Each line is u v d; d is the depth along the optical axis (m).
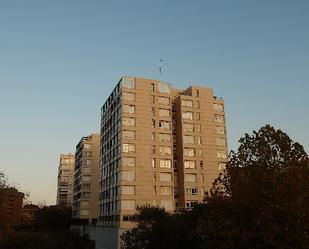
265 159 21.41
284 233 19.12
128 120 74.31
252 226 20.39
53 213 125.50
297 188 19.19
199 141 80.62
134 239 40.59
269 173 20.55
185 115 80.94
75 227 108.50
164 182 73.50
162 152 75.44
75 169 130.38
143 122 75.31
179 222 34.91
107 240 69.75
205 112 83.19
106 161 83.94
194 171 77.94
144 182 71.56
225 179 23.31
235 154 23.16
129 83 76.81
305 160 20.92
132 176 71.12
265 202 19.72
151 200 71.12
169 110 79.12
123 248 42.09
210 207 23.25
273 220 19.38
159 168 73.94
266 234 19.31
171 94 83.00
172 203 72.88
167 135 77.19
